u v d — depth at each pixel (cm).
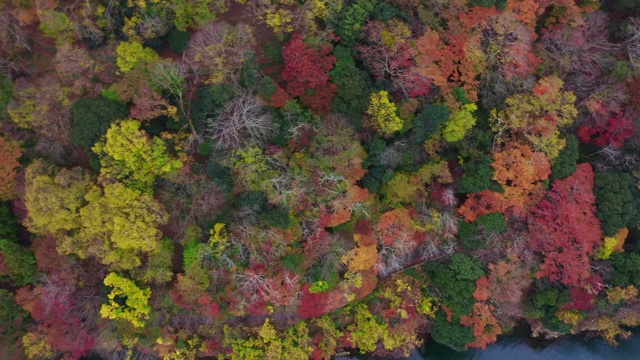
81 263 2791
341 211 2817
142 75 2584
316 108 2783
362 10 2677
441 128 2858
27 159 2705
